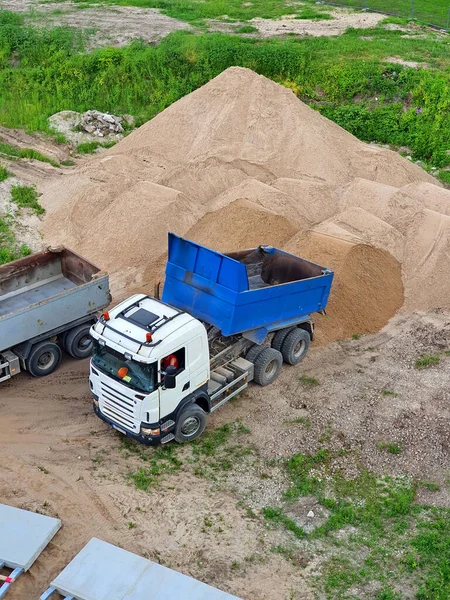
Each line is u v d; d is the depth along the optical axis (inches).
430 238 722.8
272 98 946.7
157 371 422.6
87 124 1098.1
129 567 366.6
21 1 1770.4
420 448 477.1
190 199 781.9
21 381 542.0
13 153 978.1
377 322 636.7
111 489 434.9
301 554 394.0
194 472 452.4
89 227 757.3
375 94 1214.9
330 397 531.8
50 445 473.1
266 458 467.8
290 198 777.6
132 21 1596.9
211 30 1529.3
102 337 441.7
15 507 413.1
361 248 670.5
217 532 406.0
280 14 1664.6
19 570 367.6
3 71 1296.8
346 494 440.8
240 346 523.5
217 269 492.4
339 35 1478.8
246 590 369.4
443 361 582.9
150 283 665.6
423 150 1064.8
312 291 545.0
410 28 1533.0
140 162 893.2
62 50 1376.7
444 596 364.2
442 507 429.7
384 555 394.0
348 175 876.0
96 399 464.4
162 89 1251.8
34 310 509.4
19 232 764.6
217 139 902.4
